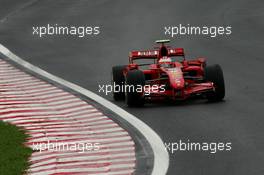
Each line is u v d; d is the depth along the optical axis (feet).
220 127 138.82
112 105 161.99
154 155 123.54
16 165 118.01
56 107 159.43
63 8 301.22
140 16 280.31
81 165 119.55
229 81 183.32
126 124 144.77
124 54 224.12
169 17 278.05
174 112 152.76
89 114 153.28
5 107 158.10
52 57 222.07
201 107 156.35
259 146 125.29
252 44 234.58
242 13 283.59
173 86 158.71
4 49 235.61
